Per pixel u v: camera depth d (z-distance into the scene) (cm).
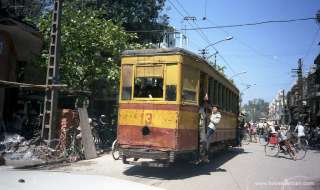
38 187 241
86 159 1523
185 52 1207
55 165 1348
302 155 2089
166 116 1182
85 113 1588
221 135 1733
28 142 1449
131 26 3198
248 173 1373
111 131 2139
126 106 1236
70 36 1973
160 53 1211
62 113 1513
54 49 1501
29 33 1833
